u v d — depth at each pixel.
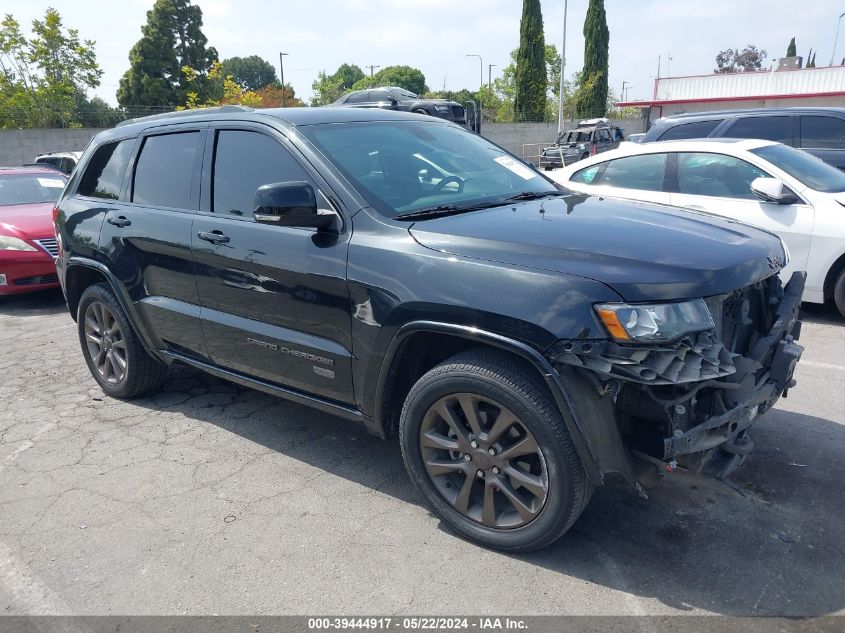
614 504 3.23
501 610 2.56
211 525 3.19
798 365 4.97
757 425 3.96
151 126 4.33
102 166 4.66
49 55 28.23
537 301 2.55
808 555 2.80
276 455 3.88
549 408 2.59
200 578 2.81
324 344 3.27
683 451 2.46
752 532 2.97
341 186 3.24
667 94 35.59
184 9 44.81
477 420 2.83
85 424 4.41
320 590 2.71
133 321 4.38
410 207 3.26
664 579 2.69
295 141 3.45
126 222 4.25
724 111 8.84
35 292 8.74
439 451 3.03
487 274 2.69
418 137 3.91
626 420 2.57
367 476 3.62
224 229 3.63
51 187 9.30
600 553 2.87
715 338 2.60
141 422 4.40
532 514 2.76
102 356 4.83
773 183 5.79
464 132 4.36
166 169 4.13
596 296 2.48
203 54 45.91
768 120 8.41
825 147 7.99
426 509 3.29
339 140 3.53
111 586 2.79
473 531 2.95
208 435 4.17
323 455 3.87
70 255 4.72
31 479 3.70
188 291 3.92
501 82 52.56
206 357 4.02
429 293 2.80
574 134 28.33
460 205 3.40
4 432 4.33
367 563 2.87
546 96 46.25
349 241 3.11
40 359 5.84
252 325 3.59
